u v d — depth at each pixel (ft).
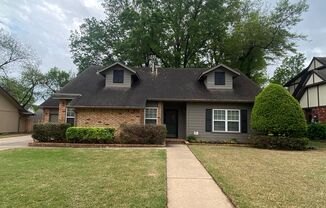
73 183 19.63
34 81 132.98
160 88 59.77
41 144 46.03
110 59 103.71
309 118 79.25
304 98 81.46
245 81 64.13
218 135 56.29
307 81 79.46
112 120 53.67
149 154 35.09
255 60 94.22
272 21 88.07
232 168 26.27
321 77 71.31
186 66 99.76
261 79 105.50
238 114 56.80
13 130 99.96
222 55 98.22
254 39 88.33
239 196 16.88
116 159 30.86
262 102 49.49
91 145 45.78
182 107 60.90
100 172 23.56
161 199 16.02
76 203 15.20
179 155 35.37
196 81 63.41
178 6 94.63
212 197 17.03
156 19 92.53
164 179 21.09
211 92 58.34
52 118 77.71
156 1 95.91
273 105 48.16
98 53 104.42
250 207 14.90
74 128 47.39
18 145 48.24
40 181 20.13
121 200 15.79
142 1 94.38
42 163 27.81
